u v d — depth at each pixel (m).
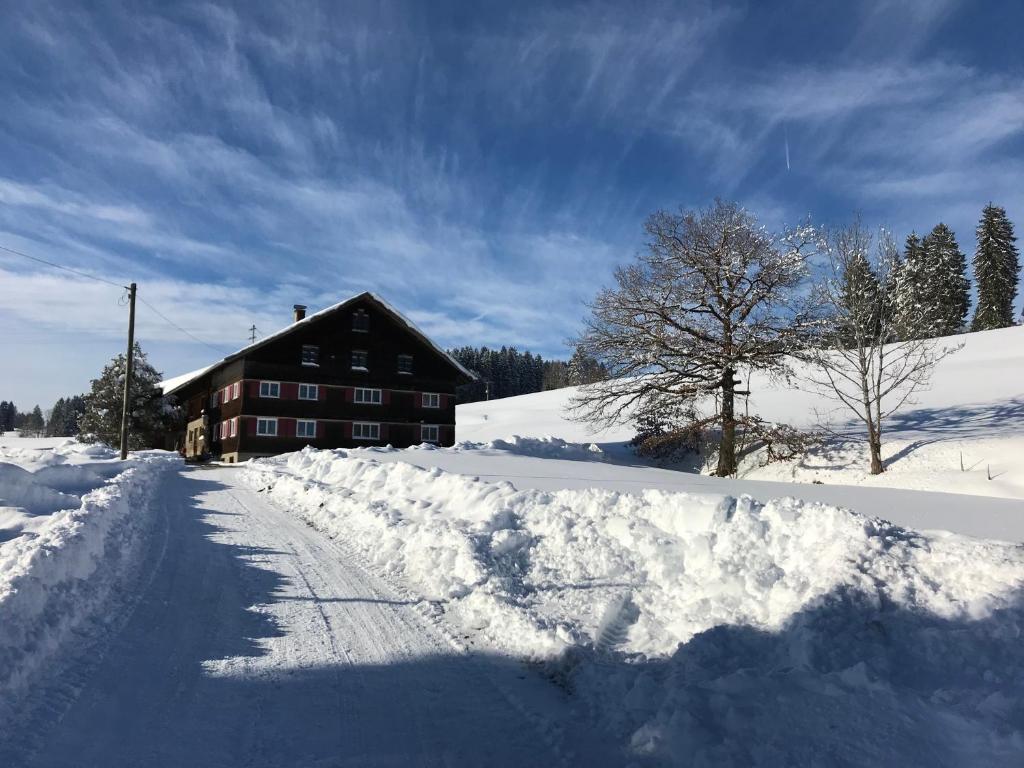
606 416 33.28
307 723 4.77
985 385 37.56
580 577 7.73
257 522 12.57
